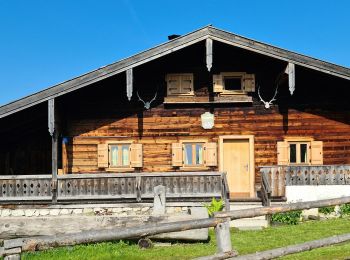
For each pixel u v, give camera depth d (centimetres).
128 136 1695
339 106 1689
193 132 1697
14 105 1484
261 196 1573
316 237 1133
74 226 1147
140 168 1691
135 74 1697
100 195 1496
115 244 1098
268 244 1062
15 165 1858
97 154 1689
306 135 1683
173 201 1488
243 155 1694
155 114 1702
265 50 1528
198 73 1706
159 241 1109
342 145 1681
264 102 1694
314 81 1691
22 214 1497
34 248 402
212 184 1484
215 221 570
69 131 1695
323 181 1555
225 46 1648
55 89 1491
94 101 1702
